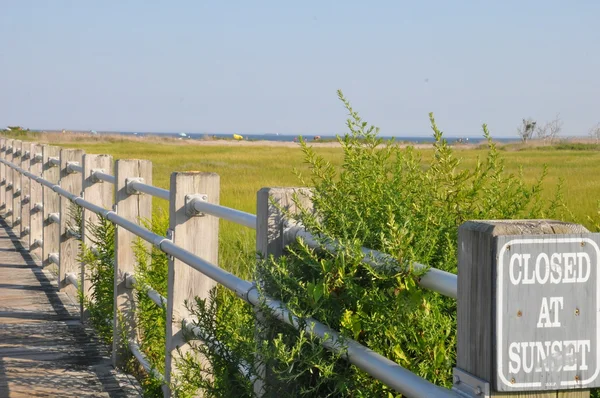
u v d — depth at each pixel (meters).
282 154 46.28
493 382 1.31
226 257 6.69
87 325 5.83
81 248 5.79
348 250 2.00
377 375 1.76
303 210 2.25
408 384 1.61
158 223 5.05
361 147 2.38
